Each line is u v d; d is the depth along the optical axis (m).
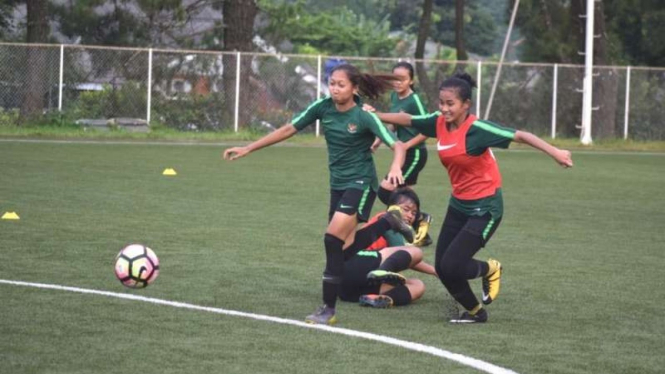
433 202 28.47
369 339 12.64
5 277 15.94
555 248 20.67
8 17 63.47
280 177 34.41
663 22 79.12
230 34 60.22
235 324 13.30
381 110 52.47
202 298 14.89
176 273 16.77
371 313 14.30
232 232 21.52
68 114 51.88
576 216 26.16
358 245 14.96
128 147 45.78
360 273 14.85
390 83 14.19
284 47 93.00
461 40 70.94
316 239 20.88
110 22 61.53
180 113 53.84
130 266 14.10
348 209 13.73
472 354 12.05
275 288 15.82
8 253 18.08
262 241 20.44
